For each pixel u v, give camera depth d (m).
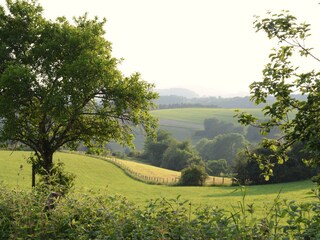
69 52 34.59
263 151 37.50
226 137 159.75
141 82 35.88
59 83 32.81
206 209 5.61
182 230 5.30
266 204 5.49
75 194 7.02
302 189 63.78
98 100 35.41
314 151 6.70
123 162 102.81
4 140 32.66
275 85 7.53
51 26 36.66
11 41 35.38
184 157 134.88
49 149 34.50
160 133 151.75
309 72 7.31
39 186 7.64
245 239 4.99
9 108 31.84
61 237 6.29
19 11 35.69
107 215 6.05
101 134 35.62
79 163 87.75
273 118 7.89
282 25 7.68
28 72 31.48
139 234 5.56
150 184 83.56
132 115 35.28
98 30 38.56
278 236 4.98
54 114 31.30
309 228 4.89
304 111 7.06
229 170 99.81
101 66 32.66
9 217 6.86
